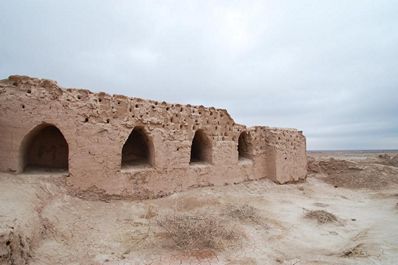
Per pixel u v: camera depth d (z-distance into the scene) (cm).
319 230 1002
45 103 1022
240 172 1681
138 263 675
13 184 884
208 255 722
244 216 1072
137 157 1442
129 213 1036
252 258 734
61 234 775
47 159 1223
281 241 876
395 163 3122
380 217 1201
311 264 700
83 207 984
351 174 2339
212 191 1452
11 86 1002
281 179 1869
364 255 753
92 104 1095
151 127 1266
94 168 1075
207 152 1582
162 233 855
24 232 646
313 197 1650
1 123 976
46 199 901
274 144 1858
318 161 2720
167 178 1305
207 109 1541
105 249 746
